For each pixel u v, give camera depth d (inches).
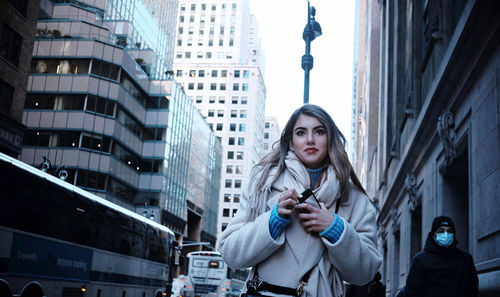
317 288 82.8
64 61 1838.1
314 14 693.9
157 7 2655.0
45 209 462.9
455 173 537.6
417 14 816.9
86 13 1964.8
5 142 1019.9
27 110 1801.2
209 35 5492.1
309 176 88.8
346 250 80.3
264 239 81.0
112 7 2110.0
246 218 88.9
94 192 1777.8
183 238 2664.9
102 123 1827.0
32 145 1776.6
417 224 820.6
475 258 383.6
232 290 1274.6
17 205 425.7
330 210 88.2
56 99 1814.7
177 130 2381.9
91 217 544.1
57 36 1851.6
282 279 83.1
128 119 2012.8
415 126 670.5
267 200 89.2
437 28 585.9
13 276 421.1
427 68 683.4
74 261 509.4
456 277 221.1
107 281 581.0
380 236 1497.3
